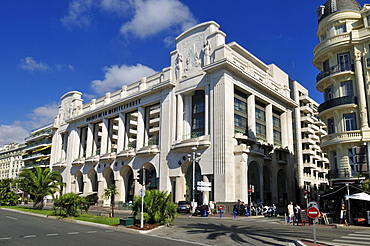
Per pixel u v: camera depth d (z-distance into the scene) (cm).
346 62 2844
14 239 1198
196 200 3653
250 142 3822
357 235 1407
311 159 6075
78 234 1366
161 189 3919
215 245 1137
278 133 4794
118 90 5250
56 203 2300
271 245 1141
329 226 1916
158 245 1104
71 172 5794
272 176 4169
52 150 6600
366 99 2648
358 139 2564
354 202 2375
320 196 2441
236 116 3844
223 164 3347
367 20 2741
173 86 4169
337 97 2819
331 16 2966
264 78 4553
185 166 3825
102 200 4862
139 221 1745
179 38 4309
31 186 3228
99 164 5150
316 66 3189
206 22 3972
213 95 3641
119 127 4959
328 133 2942
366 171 1544
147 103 4534
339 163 2700
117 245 1088
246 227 1780
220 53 3659
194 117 4028
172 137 3988
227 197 3266
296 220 2164
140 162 4381
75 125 6034
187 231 1551
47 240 1181
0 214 2536
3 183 4247
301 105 6206
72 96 6450
